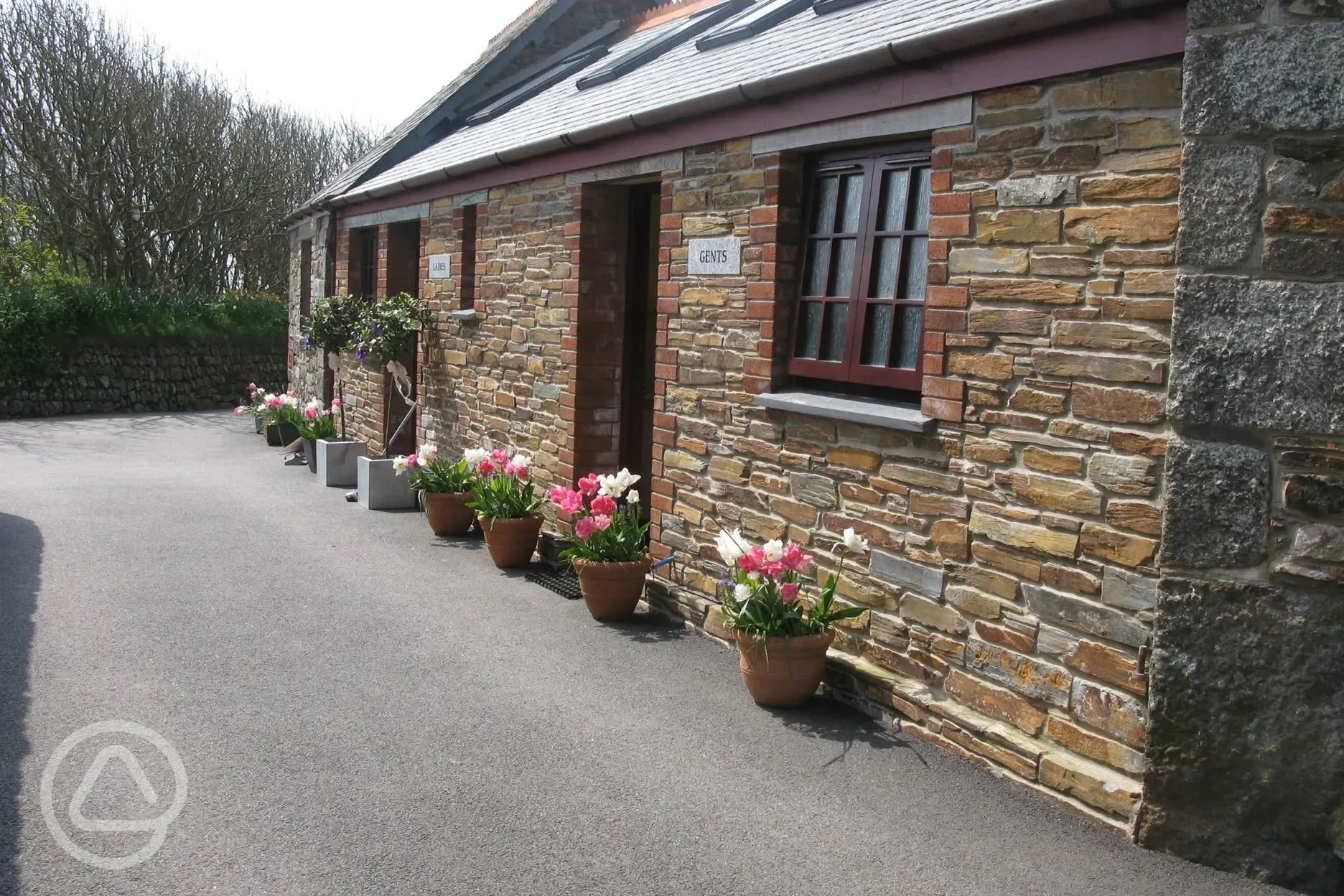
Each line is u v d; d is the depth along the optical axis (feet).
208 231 76.84
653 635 21.06
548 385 27.02
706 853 12.68
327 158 87.92
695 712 17.07
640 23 42.96
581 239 25.26
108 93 68.95
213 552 27.14
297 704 17.07
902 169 17.20
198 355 69.26
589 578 21.67
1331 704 11.74
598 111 25.48
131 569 25.13
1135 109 13.20
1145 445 13.14
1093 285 13.69
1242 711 12.19
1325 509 11.66
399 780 14.43
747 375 19.74
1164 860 12.64
